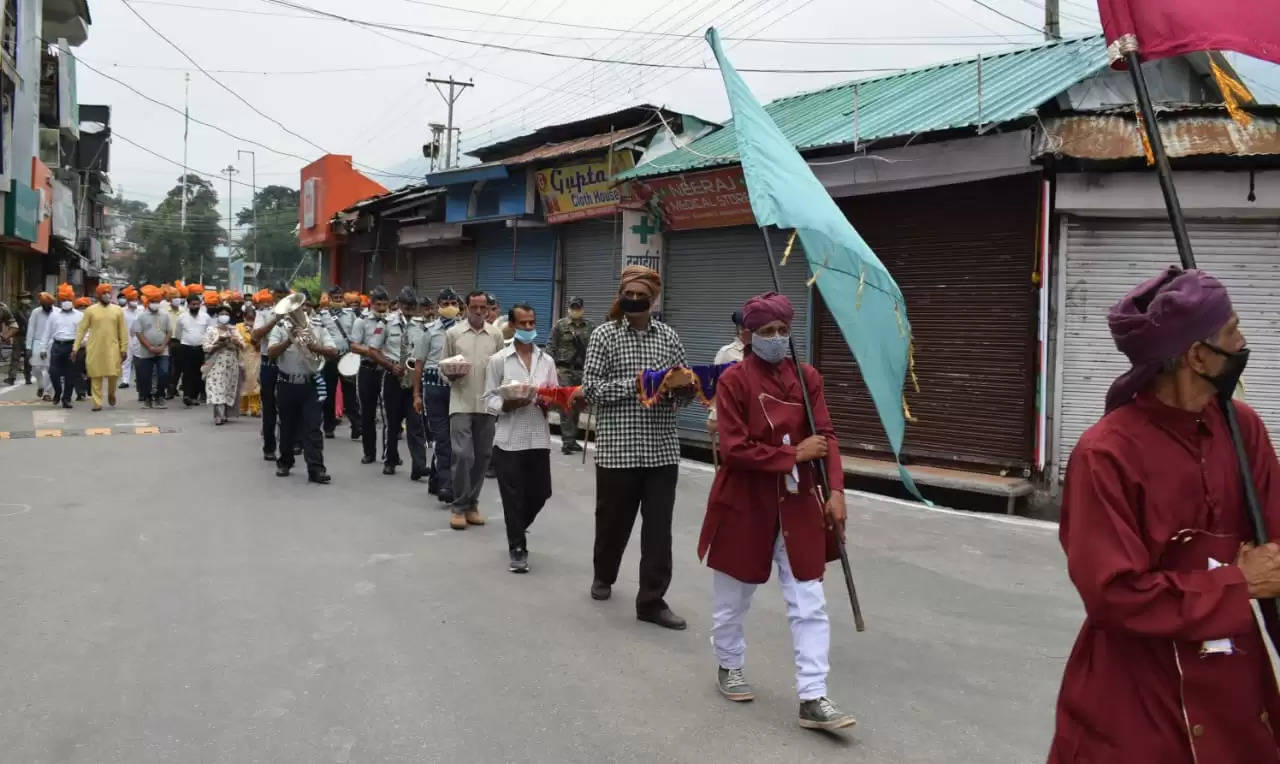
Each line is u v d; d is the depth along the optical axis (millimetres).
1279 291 8742
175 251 72438
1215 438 2148
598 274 14992
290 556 6684
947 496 9492
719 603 4324
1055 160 8781
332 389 13023
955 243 9898
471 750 3797
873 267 4059
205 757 3678
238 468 10250
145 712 4066
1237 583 2006
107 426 13250
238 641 4957
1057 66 10719
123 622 5199
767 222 3949
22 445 11367
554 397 6309
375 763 3670
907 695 4480
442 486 8656
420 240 19484
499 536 7523
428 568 6488
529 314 6590
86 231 45062
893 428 4055
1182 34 2979
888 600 6039
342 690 4355
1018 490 9000
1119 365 9109
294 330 9328
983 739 4004
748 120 4070
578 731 3990
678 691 4445
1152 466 2109
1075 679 2264
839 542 3979
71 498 8406
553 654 4891
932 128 9164
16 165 23922
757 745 3893
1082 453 2180
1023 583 6496
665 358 5508
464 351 7746
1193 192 8523
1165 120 8789
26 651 4730
